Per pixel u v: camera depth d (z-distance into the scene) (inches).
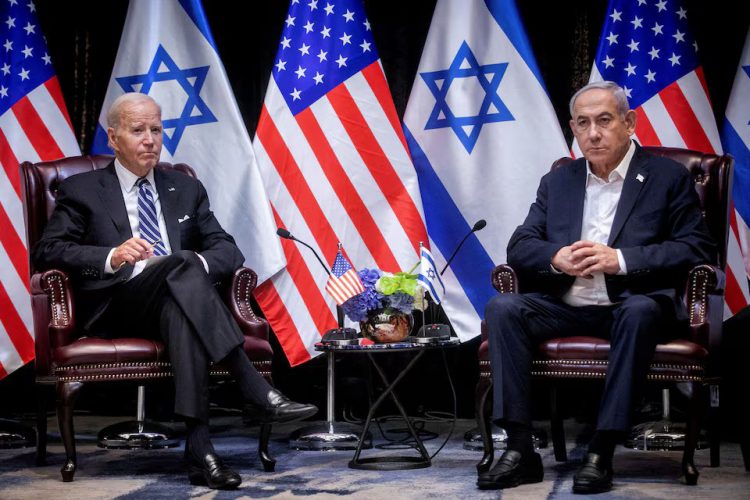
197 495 215.3
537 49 357.4
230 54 371.2
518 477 222.7
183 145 343.3
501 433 289.7
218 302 233.3
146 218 270.8
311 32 347.9
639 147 258.5
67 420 235.6
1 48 350.3
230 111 342.3
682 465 231.8
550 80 356.2
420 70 344.5
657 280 245.3
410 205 336.2
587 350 229.5
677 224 245.8
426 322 355.3
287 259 338.3
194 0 349.1
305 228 338.6
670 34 330.0
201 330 229.0
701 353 224.4
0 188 340.5
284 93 344.8
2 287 336.2
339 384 353.4
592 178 259.6
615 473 241.3
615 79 331.6
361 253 336.8
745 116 325.1
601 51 333.1
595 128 250.4
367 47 346.6
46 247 253.4
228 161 340.5
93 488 225.8
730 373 322.0
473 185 337.1
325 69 345.4
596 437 217.8
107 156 292.2
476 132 337.4
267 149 343.3
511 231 332.5
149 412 359.9
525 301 235.6
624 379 215.6
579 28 354.0
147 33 349.1
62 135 348.5
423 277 257.0
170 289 232.7
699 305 234.7
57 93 350.9
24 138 344.2
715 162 264.4
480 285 335.6
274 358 359.9
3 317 336.2
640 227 246.7
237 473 225.8
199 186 284.0
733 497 207.2
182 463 264.4
